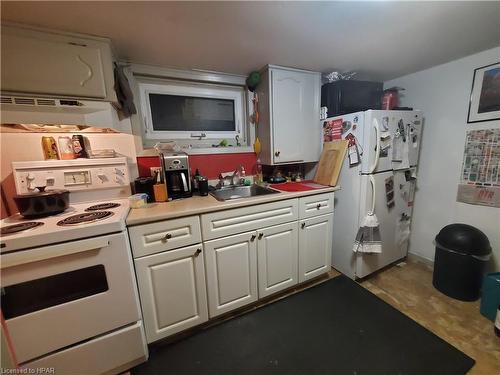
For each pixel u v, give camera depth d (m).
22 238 0.88
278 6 1.03
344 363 1.22
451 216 1.95
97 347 1.09
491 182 1.69
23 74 1.09
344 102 1.95
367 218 1.78
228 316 1.61
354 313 1.58
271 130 1.88
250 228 1.52
